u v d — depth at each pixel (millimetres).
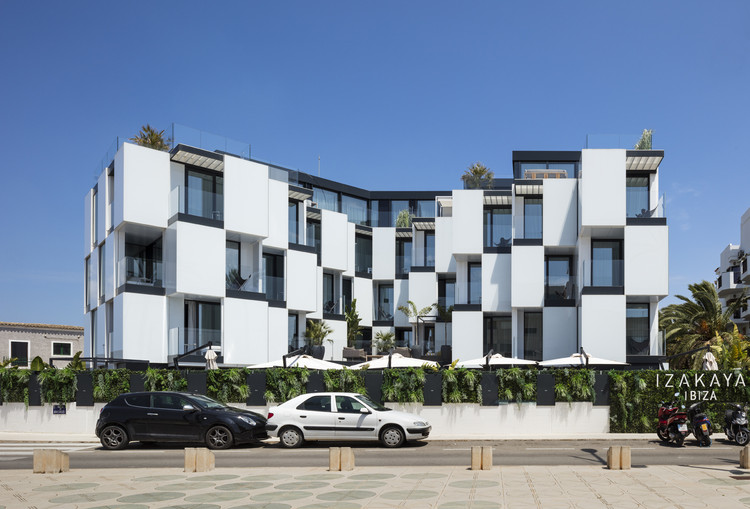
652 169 36156
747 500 10500
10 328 46562
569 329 37094
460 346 39625
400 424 18781
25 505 10656
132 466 15539
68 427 23875
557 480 12477
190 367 33094
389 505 10305
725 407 21562
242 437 18688
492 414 22656
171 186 34125
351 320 44344
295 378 23219
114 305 33188
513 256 38156
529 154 45500
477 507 10086
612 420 22250
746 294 57938
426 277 45250
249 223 35469
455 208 40750
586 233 35906
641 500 10539
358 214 49531
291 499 10859
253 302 35406
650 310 35281
